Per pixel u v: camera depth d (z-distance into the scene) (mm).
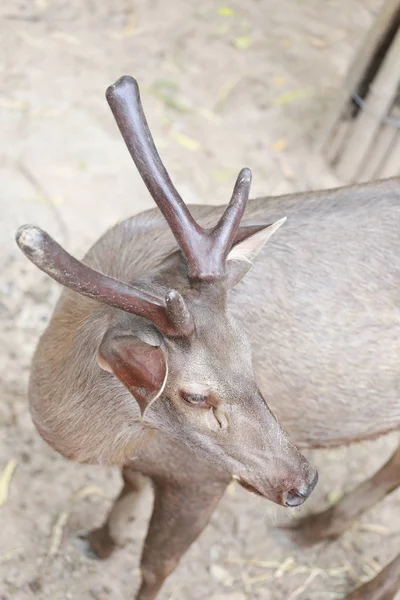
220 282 2875
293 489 3061
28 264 5371
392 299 3695
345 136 6465
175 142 6461
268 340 3643
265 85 7137
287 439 3061
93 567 4395
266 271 3629
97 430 3432
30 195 5789
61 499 4562
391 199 3822
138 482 4016
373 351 3713
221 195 6207
